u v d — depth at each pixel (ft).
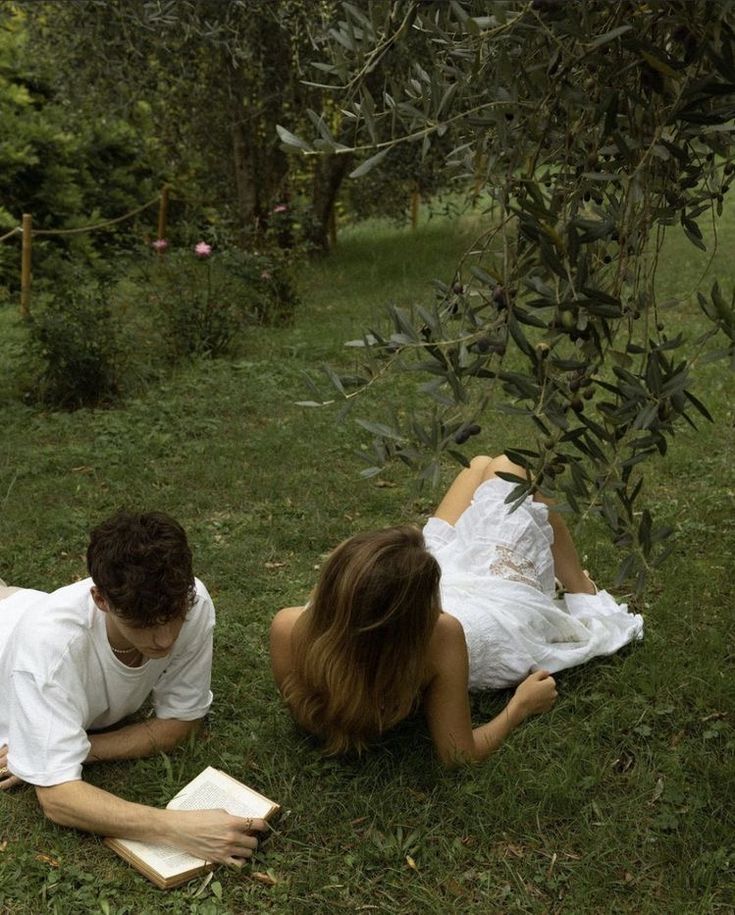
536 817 9.20
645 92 6.27
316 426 19.74
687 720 10.59
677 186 6.83
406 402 20.90
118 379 22.24
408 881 8.63
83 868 8.68
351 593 8.85
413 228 47.44
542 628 10.97
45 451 18.56
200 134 38.34
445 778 9.53
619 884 8.58
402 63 20.02
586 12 5.82
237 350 25.75
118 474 17.48
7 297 32.09
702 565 13.84
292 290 29.58
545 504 11.63
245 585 13.58
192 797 9.18
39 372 22.27
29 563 14.24
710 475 16.92
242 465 17.87
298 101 34.99
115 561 8.24
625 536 7.06
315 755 9.97
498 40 6.55
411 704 9.57
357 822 9.27
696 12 5.68
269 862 8.79
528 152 6.86
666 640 12.01
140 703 9.87
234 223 38.24
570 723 10.54
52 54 32.81
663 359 6.41
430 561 8.93
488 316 7.19
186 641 9.71
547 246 6.00
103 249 39.52
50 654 8.89
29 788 9.52
